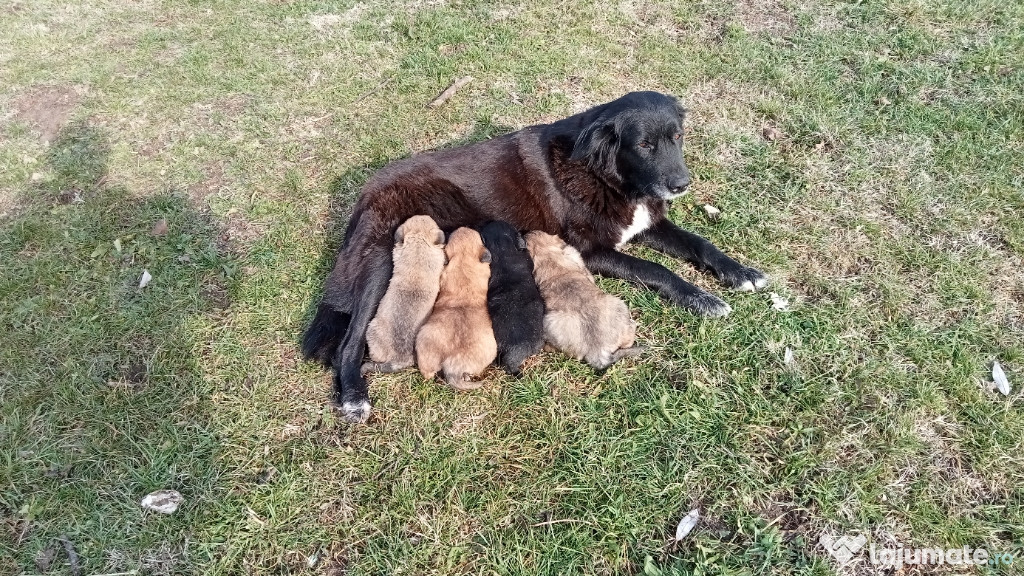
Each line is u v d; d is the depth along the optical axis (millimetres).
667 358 1008
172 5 2135
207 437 934
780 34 1774
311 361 1032
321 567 806
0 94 1723
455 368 930
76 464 913
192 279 1185
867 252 1154
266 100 1661
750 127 1476
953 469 841
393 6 2033
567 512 832
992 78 1532
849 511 803
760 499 828
